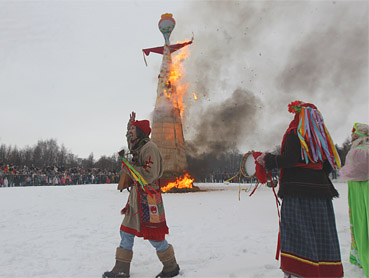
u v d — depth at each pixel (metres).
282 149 2.92
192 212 8.74
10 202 10.70
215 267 3.60
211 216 7.95
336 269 2.65
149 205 3.29
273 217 7.65
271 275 3.24
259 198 12.98
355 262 3.57
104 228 6.33
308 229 2.69
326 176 2.94
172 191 18.05
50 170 30.73
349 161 3.51
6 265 3.82
